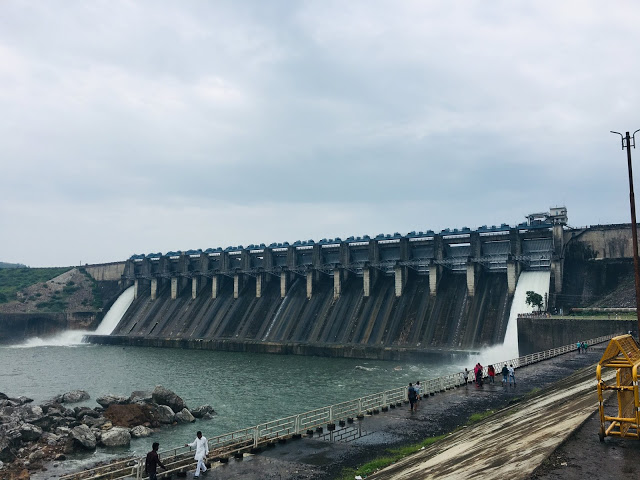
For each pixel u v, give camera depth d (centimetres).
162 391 6288
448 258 12050
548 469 1491
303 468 2784
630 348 1914
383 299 12481
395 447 3130
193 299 16150
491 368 5319
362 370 9162
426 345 10781
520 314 9456
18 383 8894
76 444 4819
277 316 13738
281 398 6981
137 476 2686
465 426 3403
